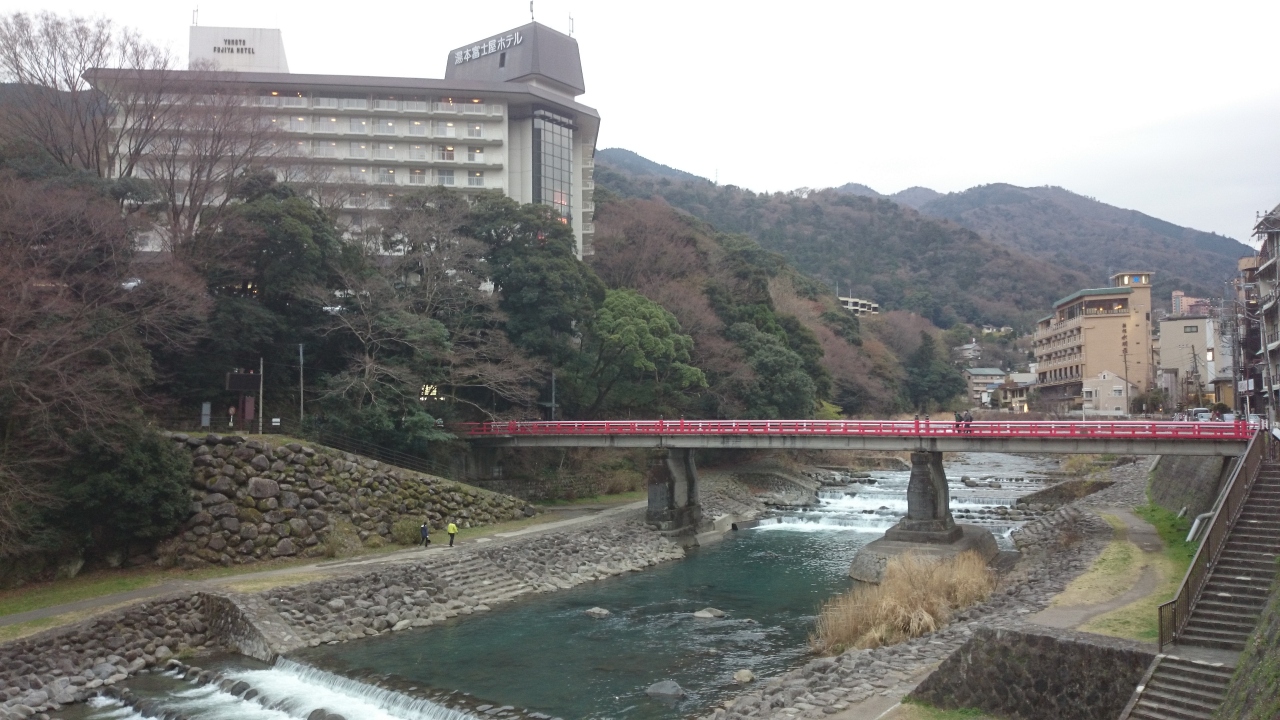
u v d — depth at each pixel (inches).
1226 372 3334.2
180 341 1734.7
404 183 3144.7
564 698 992.2
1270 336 2513.5
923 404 5083.7
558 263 2416.3
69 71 1899.6
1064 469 3376.0
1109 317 4146.2
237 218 1859.0
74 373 1368.1
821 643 1171.3
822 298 5206.7
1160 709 698.2
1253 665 634.2
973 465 3767.2
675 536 2082.9
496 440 2277.3
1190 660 734.5
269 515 1558.8
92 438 1364.4
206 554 1466.5
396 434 1959.9
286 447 1647.4
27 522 1298.0
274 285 1900.8
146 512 1417.3
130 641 1159.0
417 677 1068.5
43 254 1507.1
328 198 2544.3
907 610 1131.9
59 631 1107.3
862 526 2349.9
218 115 2028.8
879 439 1950.1
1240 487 1042.7
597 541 1882.4
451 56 3688.5
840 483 3277.6
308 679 1083.3
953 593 1245.7
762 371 3157.0
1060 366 4559.5
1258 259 2645.2
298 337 1990.7
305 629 1234.6
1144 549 1403.8
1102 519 1772.9
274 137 2175.2
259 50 3361.2
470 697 991.0
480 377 2193.7
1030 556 1713.8
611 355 2527.1
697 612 1405.0
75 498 1334.9
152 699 1018.7
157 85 2020.2
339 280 2092.8
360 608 1318.9
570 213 3403.1
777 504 2723.9
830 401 4052.7
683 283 3319.4
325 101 3075.8
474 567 1578.5
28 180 1680.6
